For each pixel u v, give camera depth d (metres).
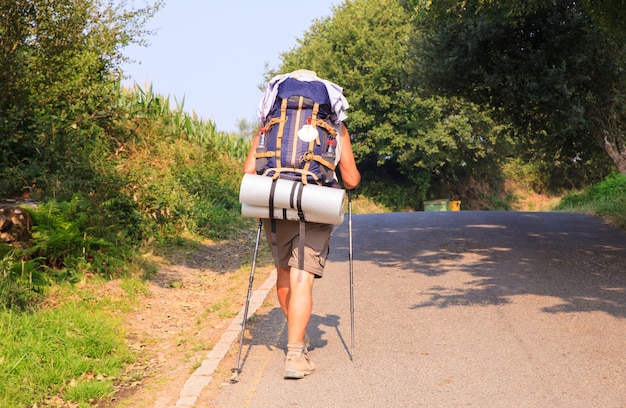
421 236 11.20
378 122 40.78
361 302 6.54
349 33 40.91
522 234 11.30
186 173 14.12
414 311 6.12
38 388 4.22
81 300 6.08
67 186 8.92
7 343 4.56
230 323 5.89
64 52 9.92
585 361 4.62
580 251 9.36
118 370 4.70
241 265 8.94
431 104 38.44
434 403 3.96
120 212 9.12
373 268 8.36
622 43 16.78
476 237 10.87
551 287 6.96
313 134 4.25
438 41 18.47
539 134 22.64
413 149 39.34
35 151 9.98
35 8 9.04
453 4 11.66
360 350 5.00
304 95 4.34
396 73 38.81
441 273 7.89
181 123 17.70
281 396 4.12
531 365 4.57
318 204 4.11
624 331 5.32
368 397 4.07
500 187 49.00
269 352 5.00
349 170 4.50
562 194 49.16
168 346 5.40
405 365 4.63
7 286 5.45
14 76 9.23
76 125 11.28
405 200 43.94
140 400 4.19
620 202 15.97
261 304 6.43
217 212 12.56
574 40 17.80
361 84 39.50
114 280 6.96
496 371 4.46
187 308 6.66
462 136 39.41
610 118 20.08
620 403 3.90
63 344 4.88
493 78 18.22
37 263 6.48
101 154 11.29
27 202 8.41
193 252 9.52
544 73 18.16
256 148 4.39
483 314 5.94
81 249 7.02
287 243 4.43
